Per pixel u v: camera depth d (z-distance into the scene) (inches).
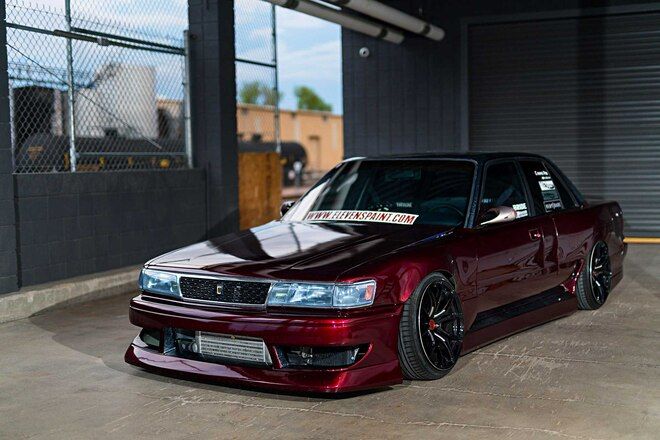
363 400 174.4
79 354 220.5
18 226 290.0
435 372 183.8
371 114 509.7
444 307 189.0
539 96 472.1
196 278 182.5
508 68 477.4
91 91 363.9
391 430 155.5
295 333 166.9
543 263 233.1
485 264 204.2
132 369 204.5
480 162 221.5
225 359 177.9
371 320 169.8
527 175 239.3
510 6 469.1
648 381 185.5
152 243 360.8
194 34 404.5
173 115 436.1
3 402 179.0
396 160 232.7
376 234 198.1
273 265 178.4
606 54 456.4
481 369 196.9
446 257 189.9
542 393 177.0
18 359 216.2
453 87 490.0
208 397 179.3
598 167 463.2
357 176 232.7
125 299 305.4
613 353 211.0
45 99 343.6
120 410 171.6
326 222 217.6
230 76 410.6
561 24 463.5
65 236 310.5
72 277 313.9
